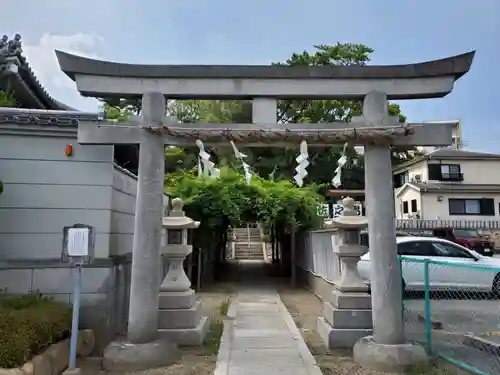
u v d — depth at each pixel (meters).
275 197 12.44
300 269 13.30
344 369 4.86
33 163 5.90
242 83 5.44
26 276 5.70
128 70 5.38
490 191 26.62
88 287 5.77
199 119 22.80
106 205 5.99
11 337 3.96
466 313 7.21
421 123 5.25
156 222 5.26
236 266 18.64
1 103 8.01
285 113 23.95
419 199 27.06
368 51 24.41
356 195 20.17
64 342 4.86
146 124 5.32
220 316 8.01
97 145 5.84
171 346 5.27
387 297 5.02
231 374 4.64
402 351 4.80
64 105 11.52
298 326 7.28
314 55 24.36
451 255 9.61
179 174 14.89
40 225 5.84
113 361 4.87
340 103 22.64
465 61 5.29
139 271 5.18
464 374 4.57
